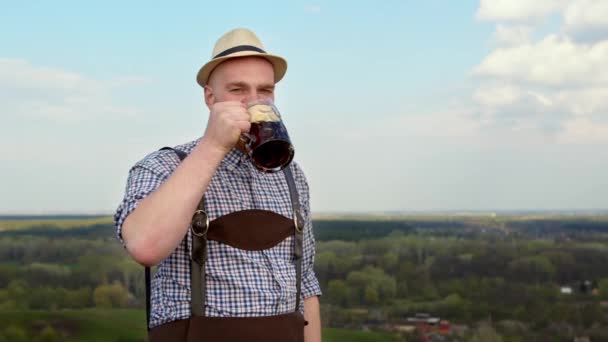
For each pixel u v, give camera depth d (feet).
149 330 5.85
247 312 5.53
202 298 5.48
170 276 5.58
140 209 4.94
